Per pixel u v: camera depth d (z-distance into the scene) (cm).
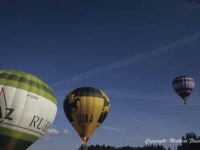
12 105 2852
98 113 4003
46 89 3170
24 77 3050
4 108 2831
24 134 2912
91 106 3962
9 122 2834
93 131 4044
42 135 3116
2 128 2820
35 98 2978
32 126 2958
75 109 3978
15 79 2983
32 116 2941
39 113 2995
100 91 4141
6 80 2952
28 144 2983
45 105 3058
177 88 5250
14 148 2894
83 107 3959
